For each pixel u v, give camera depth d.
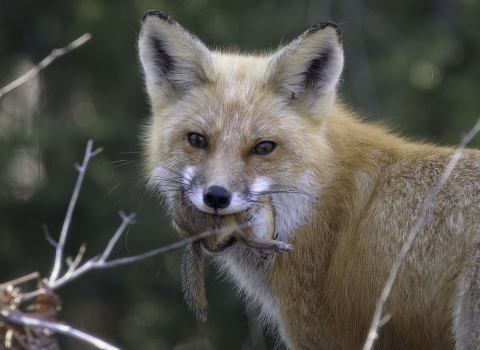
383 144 10.48
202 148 9.89
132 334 23.88
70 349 22.97
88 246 22.23
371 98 21.50
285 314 10.19
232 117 9.84
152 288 22.86
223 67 10.62
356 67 22.09
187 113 10.12
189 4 23.94
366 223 9.79
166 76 10.64
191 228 9.27
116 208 22.03
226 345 22.34
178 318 22.67
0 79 24.11
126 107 24.45
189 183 9.59
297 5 22.91
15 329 7.24
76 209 22.28
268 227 9.53
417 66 23.52
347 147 10.37
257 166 9.64
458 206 9.23
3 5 23.56
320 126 10.23
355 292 9.76
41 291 7.14
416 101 23.70
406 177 9.87
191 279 9.32
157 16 10.34
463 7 26.02
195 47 10.28
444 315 9.19
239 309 21.72
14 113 24.17
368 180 10.09
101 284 22.38
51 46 23.66
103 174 23.00
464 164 9.63
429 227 9.33
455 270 9.05
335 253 9.91
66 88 24.62
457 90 23.44
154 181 10.68
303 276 9.98
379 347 9.98
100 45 23.42
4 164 21.42
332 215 10.00
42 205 22.38
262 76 10.34
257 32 22.62
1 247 23.27
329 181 10.01
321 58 10.10
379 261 9.59
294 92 10.13
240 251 10.84
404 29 24.69
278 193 9.88
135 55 23.77
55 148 23.56
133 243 22.19
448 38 24.27
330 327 10.06
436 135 23.53
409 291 9.39
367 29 23.61
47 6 23.72
